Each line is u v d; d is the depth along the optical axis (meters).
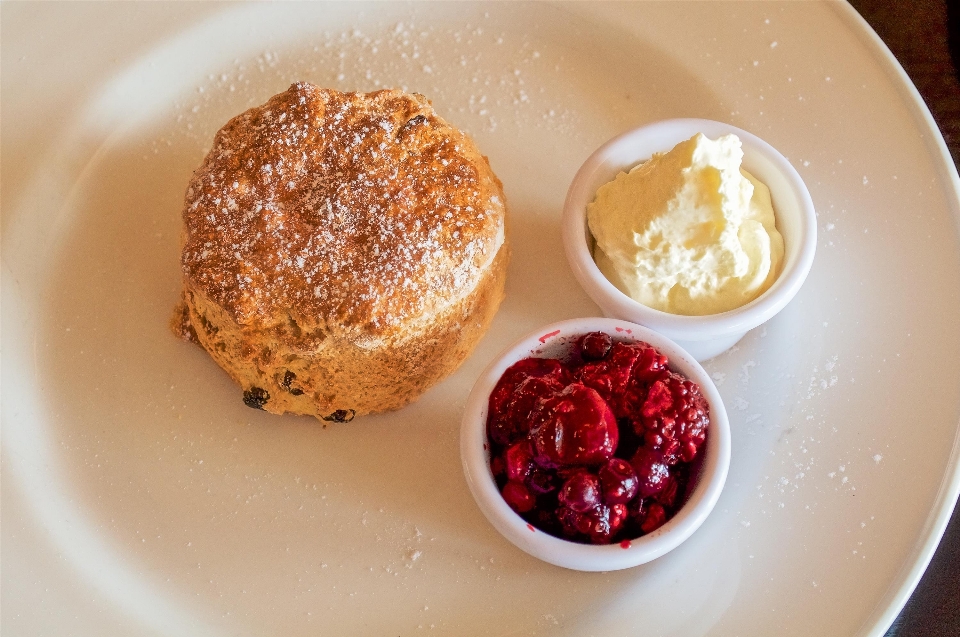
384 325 0.31
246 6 0.38
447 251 0.32
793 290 0.31
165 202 0.37
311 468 0.34
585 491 0.29
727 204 0.31
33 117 0.37
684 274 0.32
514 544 0.32
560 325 0.32
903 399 0.33
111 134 0.37
